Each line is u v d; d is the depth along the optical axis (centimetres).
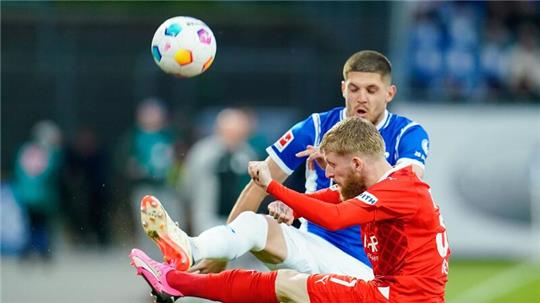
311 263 2381
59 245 6019
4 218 5856
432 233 2206
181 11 6831
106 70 6531
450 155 6031
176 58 2328
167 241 2195
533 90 6038
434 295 2197
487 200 6016
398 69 6141
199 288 2238
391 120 2439
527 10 6059
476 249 6016
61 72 6512
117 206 6031
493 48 6053
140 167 5328
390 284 2202
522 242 6003
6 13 6462
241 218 2322
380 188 2167
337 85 6494
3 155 6456
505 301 4506
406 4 6053
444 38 6053
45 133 5653
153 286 2230
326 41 6500
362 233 2277
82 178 5931
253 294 2253
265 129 6494
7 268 5569
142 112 6500
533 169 5994
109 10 6856
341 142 2188
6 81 6481
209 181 4284
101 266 5588
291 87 6512
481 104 6031
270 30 6544
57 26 6512
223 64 6531
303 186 4747
